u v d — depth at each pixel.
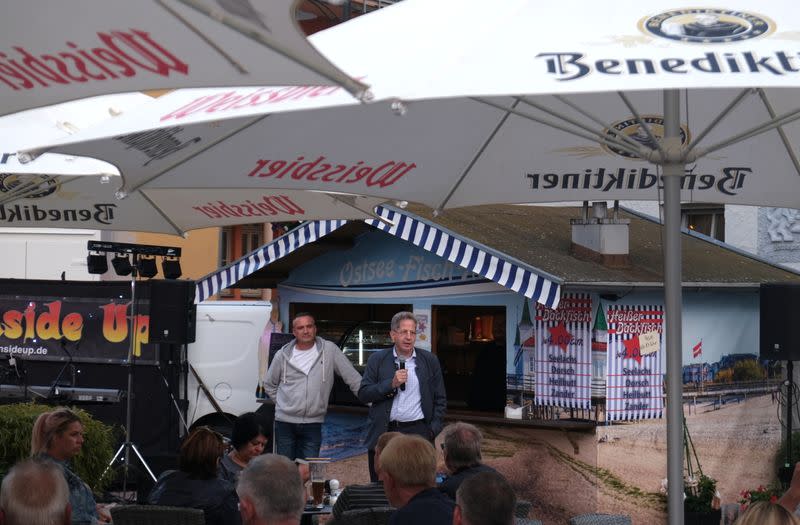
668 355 4.98
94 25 3.12
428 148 5.77
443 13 4.67
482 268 9.63
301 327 10.84
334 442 11.38
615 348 9.77
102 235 20.09
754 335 11.17
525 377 10.14
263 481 4.38
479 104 5.60
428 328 10.93
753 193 6.44
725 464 10.79
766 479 11.09
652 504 9.91
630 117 5.84
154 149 4.68
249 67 3.21
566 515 9.80
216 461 6.70
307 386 10.81
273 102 3.98
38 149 4.00
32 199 6.74
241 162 5.24
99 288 14.05
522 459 10.05
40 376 14.20
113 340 13.95
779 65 3.65
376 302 11.40
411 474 5.17
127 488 13.00
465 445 6.34
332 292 11.84
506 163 6.11
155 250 13.26
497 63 3.88
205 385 14.25
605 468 9.69
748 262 12.07
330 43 4.71
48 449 6.95
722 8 4.30
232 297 21.16
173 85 3.41
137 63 3.29
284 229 17.27
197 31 3.06
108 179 5.15
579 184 6.30
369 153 5.61
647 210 15.54
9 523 3.92
